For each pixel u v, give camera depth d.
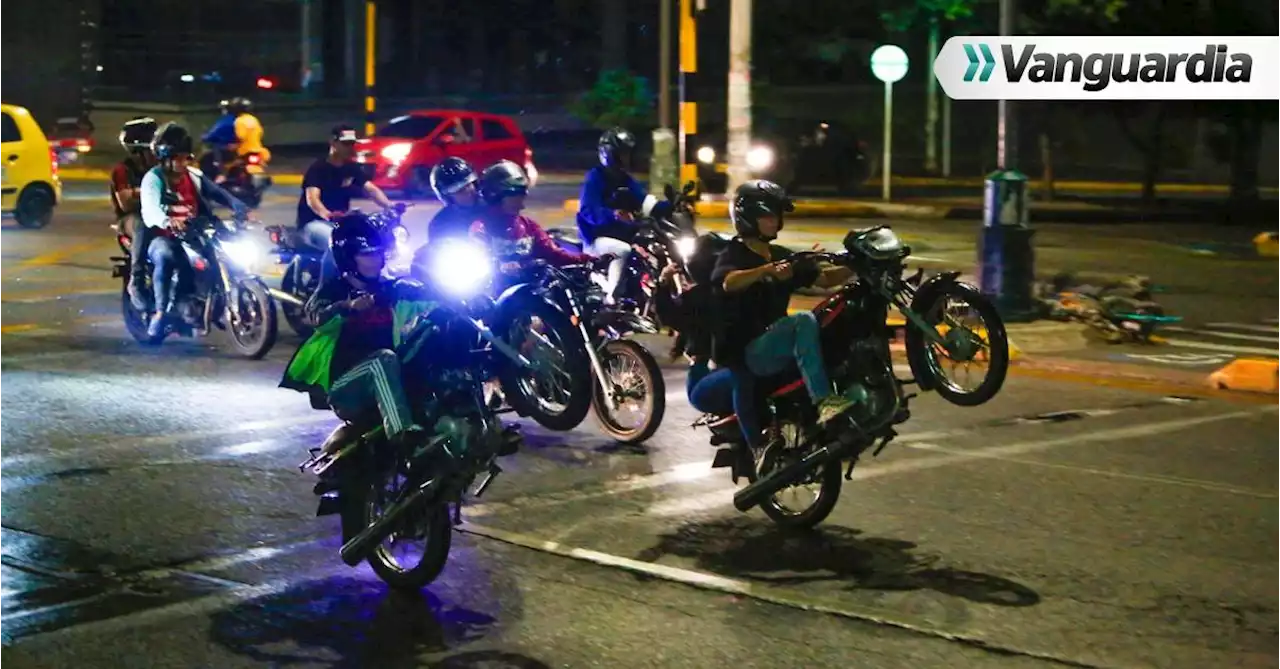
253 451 12.97
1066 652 8.29
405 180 39.72
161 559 9.95
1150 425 14.32
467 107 59.69
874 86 55.12
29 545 10.23
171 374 16.38
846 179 42.28
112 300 21.84
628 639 8.49
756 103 44.47
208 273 17.41
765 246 10.40
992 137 53.59
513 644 8.42
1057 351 18.45
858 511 11.16
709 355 10.53
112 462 12.54
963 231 33.09
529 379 13.35
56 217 33.84
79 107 60.72
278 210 34.72
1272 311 22.28
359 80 60.88
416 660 8.18
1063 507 11.30
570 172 49.34
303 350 9.11
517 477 12.16
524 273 13.00
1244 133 38.53
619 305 13.66
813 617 8.85
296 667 8.09
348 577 9.62
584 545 10.31
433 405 8.92
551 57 66.19
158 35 65.31
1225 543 10.39
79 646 8.36
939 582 9.49
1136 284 19.91
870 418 9.99
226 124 32.31
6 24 60.16
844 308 10.09
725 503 11.39
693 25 28.66
